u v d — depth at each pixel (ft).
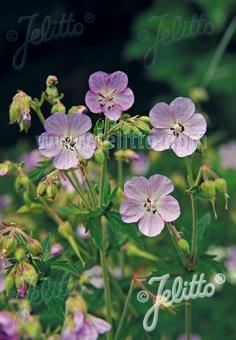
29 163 4.08
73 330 2.03
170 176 4.06
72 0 9.36
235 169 4.44
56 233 3.49
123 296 2.76
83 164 2.30
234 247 4.23
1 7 9.27
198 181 2.44
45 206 2.76
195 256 2.54
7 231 2.25
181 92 8.55
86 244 2.89
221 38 8.74
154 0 9.49
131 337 2.74
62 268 2.37
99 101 2.30
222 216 4.29
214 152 4.68
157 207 2.30
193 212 2.50
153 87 9.66
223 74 8.55
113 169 4.62
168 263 2.61
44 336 2.19
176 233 2.43
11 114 2.47
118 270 3.26
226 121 8.94
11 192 5.32
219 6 8.49
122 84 2.30
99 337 2.66
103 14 9.55
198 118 2.31
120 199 2.71
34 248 2.24
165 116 2.31
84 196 2.57
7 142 9.17
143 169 4.63
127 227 2.44
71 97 9.61
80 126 2.26
